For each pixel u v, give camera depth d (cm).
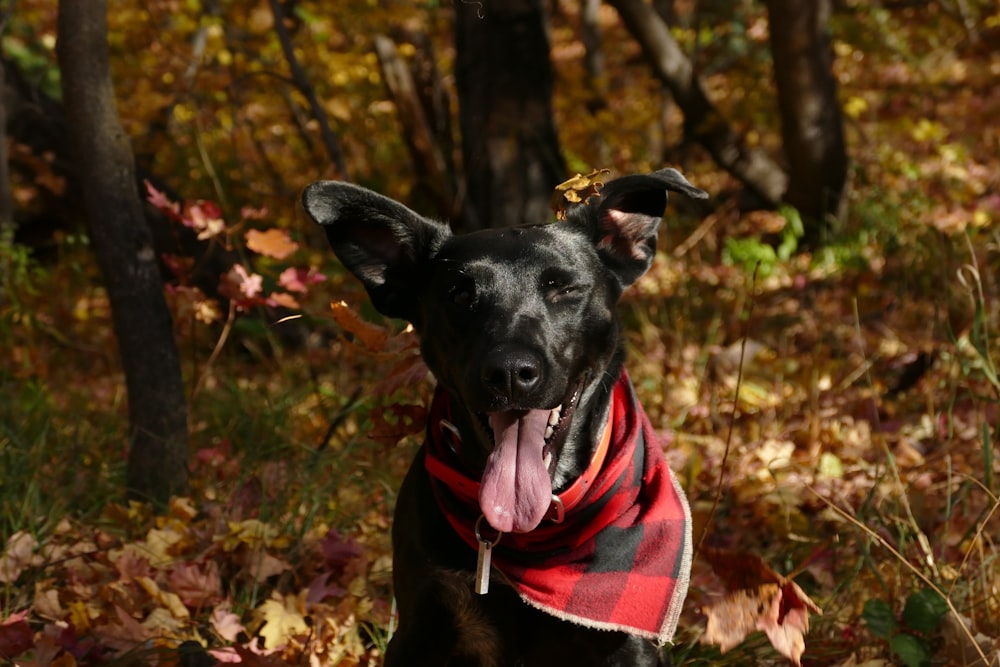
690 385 651
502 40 755
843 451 562
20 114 879
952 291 601
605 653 319
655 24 1024
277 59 984
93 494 496
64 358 803
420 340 344
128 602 390
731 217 1050
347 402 567
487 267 317
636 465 327
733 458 547
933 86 1423
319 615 393
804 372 654
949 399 600
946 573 404
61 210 917
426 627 324
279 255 480
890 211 1009
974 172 1203
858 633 387
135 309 466
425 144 949
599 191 331
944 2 1486
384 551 455
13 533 434
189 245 798
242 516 470
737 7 1455
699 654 374
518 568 310
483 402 300
